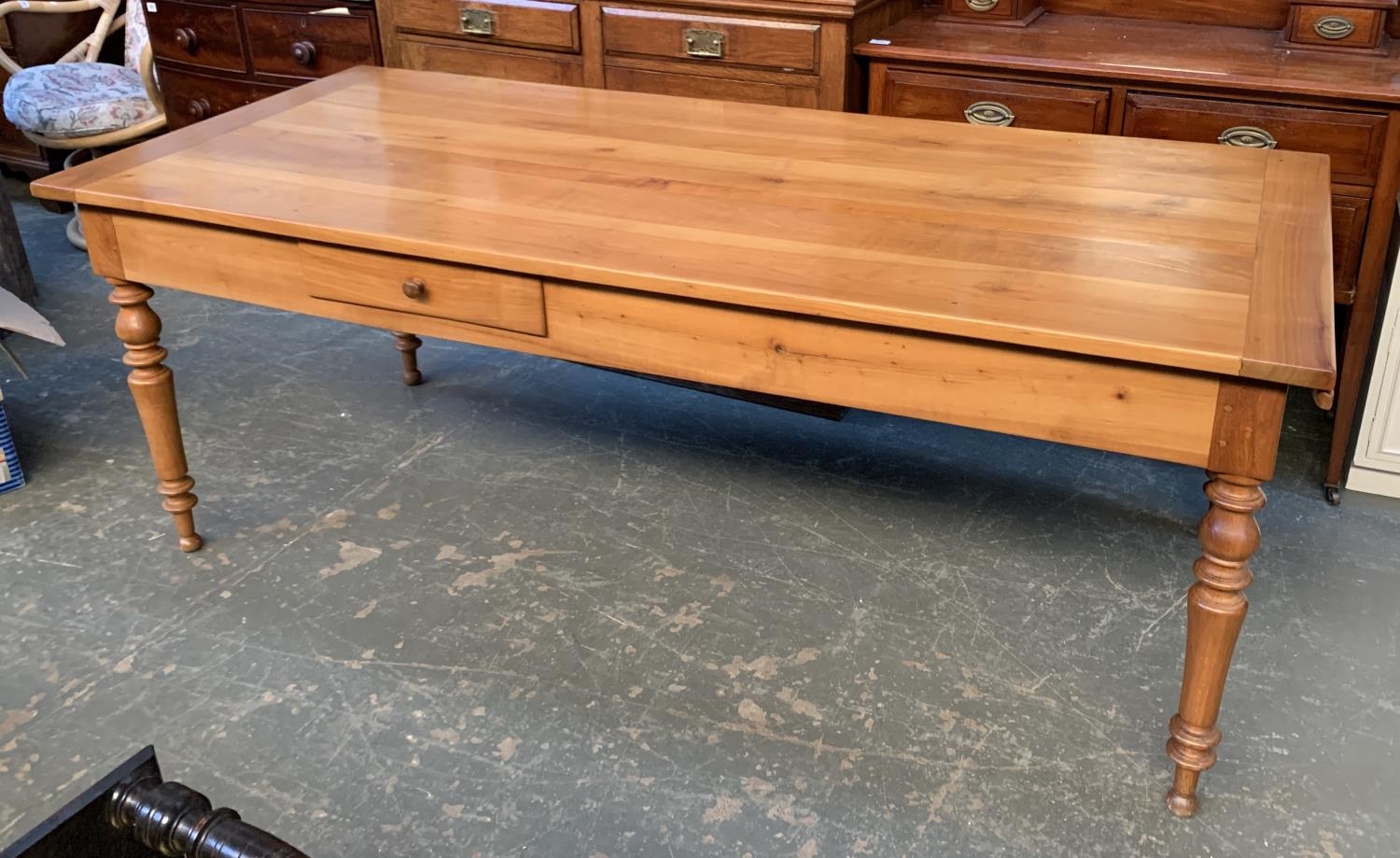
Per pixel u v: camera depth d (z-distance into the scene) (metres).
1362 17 2.63
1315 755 1.99
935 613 2.33
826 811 1.90
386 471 2.81
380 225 2.03
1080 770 1.97
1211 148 2.34
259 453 2.89
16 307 2.70
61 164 4.43
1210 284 1.77
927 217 2.04
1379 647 2.22
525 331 2.02
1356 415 2.74
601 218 2.05
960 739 2.03
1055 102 2.73
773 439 2.93
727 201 2.12
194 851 1.33
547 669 2.20
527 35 3.23
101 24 4.24
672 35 3.03
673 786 1.95
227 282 2.25
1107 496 2.69
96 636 2.30
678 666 2.21
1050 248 1.90
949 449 2.88
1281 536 2.53
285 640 2.28
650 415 3.03
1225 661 1.77
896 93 2.88
